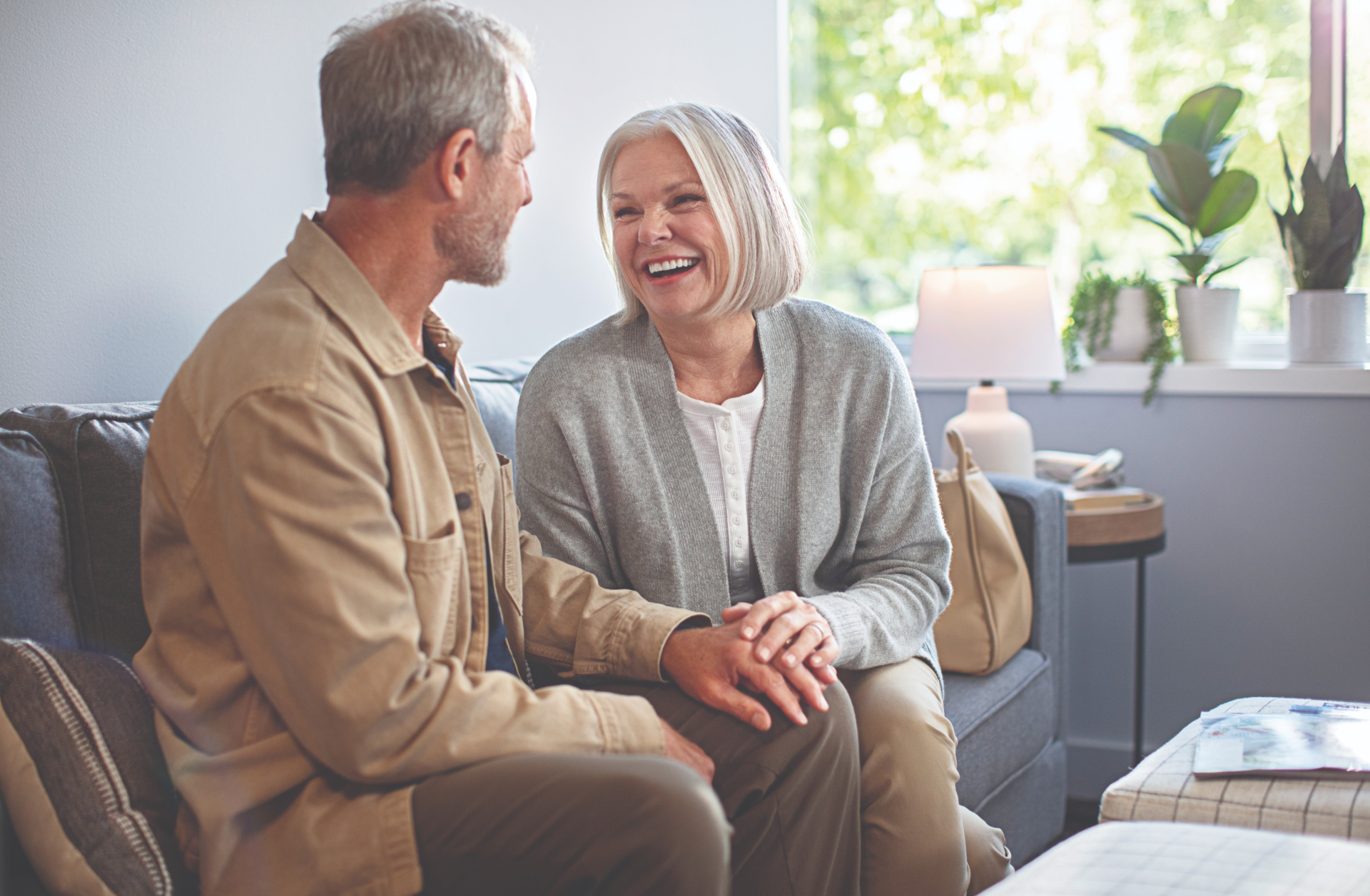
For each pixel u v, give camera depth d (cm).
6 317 125
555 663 130
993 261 297
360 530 92
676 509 140
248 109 158
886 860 125
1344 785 112
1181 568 255
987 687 177
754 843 109
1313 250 244
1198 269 258
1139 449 258
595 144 249
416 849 91
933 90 299
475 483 111
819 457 142
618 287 147
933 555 146
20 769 88
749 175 134
